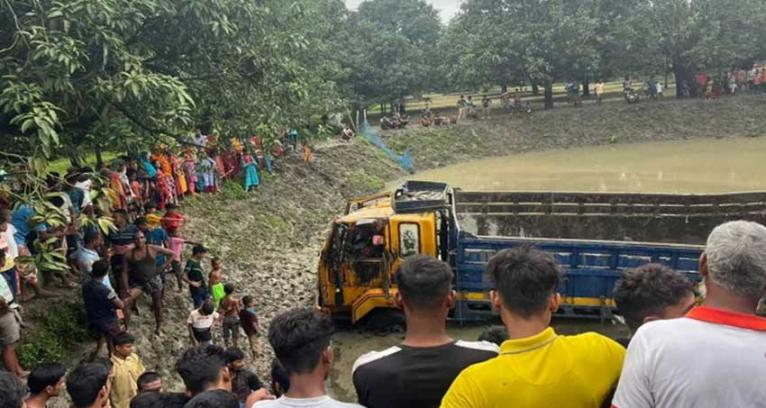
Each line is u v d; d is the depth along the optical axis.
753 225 2.53
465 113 37.75
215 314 10.92
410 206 12.68
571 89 40.25
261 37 11.77
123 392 7.09
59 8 8.38
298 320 3.16
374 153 30.94
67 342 9.62
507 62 36.75
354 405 3.13
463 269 12.64
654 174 27.80
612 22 37.59
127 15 9.13
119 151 10.93
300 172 24.92
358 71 37.19
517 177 28.77
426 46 43.50
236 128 12.53
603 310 12.31
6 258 8.55
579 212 16.55
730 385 2.34
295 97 12.92
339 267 12.48
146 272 10.58
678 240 16.14
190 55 11.06
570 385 2.67
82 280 10.07
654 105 38.16
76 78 9.13
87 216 8.90
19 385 3.90
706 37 37.81
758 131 35.81
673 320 2.57
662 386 2.43
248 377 6.46
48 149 8.05
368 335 12.73
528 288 2.78
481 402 2.68
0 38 9.01
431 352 3.12
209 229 16.64
